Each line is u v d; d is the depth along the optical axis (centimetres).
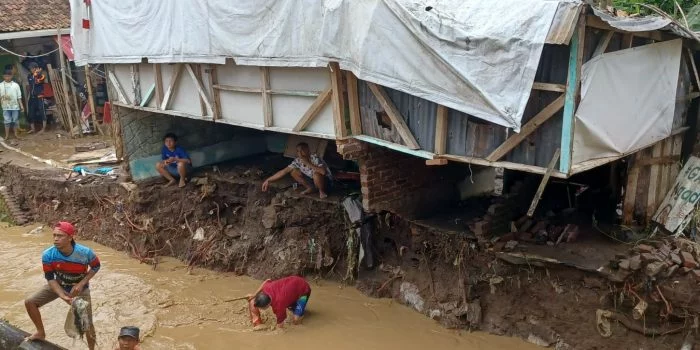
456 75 600
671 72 707
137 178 1196
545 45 570
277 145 1327
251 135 1322
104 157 1424
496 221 805
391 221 900
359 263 919
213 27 845
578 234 782
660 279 670
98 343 798
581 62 544
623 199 797
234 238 1035
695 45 736
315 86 792
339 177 1033
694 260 674
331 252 941
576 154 584
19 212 1316
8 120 1641
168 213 1120
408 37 630
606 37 570
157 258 1070
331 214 943
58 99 1741
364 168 825
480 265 797
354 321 828
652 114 694
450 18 599
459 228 835
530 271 751
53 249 662
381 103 727
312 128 820
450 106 618
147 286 970
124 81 1145
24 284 993
